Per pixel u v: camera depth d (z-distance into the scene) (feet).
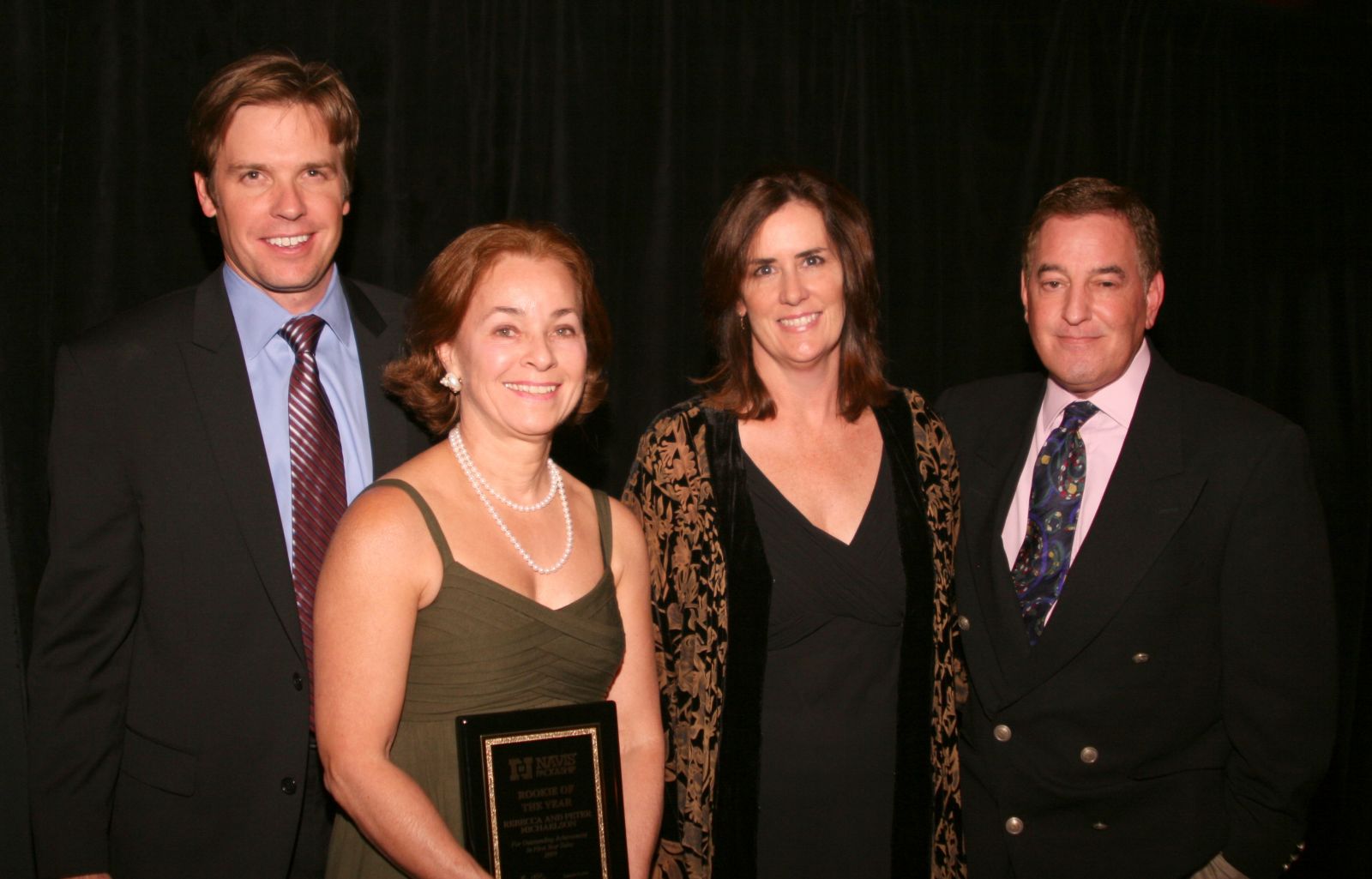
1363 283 13.17
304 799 6.00
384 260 8.72
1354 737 13.00
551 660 5.22
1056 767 6.31
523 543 5.35
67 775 5.68
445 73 8.94
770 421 6.75
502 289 5.22
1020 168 11.55
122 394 5.80
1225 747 6.33
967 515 6.86
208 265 8.09
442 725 5.06
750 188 6.61
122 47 7.80
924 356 11.14
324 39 8.44
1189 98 12.39
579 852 4.95
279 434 6.14
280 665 5.82
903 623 6.50
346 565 4.93
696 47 10.00
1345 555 13.12
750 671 6.35
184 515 5.78
